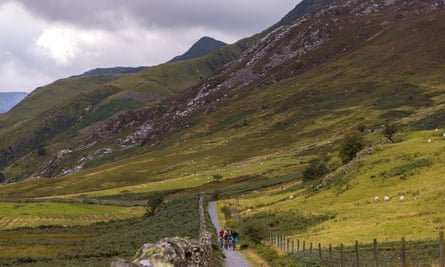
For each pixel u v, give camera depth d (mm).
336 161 135625
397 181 81250
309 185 112812
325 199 86625
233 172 172875
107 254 60188
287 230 67438
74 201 152750
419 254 31406
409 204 66812
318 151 187250
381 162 94500
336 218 68188
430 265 25641
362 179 89000
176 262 14664
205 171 194750
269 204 100125
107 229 104312
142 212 126688
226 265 37250
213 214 96625
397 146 102438
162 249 14922
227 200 120750
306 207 83875
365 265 29203
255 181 151625
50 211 134125
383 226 56281
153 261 14273
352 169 98062
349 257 34375
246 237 54031
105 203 147250
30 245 83375
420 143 100188
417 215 59469
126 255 57281
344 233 56312
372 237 50875
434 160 84625
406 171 83750
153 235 72500
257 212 90625
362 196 80000
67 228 109562
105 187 198875
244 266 36844
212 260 33250
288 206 89812
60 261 57031
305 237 58000
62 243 85750
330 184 97438
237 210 98812
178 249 15523
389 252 35906
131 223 107812
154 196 118312
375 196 77375
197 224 69938
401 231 51719
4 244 85000
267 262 38844
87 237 94938
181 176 194375
